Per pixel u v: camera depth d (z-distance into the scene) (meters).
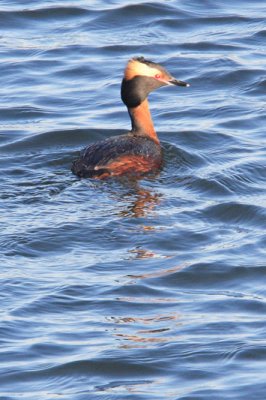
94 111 23.89
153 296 15.88
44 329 14.91
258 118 23.27
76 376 13.94
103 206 18.48
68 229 17.62
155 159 20.23
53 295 15.73
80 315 15.30
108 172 19.53
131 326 15.04
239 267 16.70
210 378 13.88
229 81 25.44
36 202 18.58
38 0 29.92
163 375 13.98
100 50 27.09
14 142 21.84
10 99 24.53
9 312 15.27
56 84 25.41
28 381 13.81
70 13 29.11
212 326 15.04
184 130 22.41
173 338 14.75
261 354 14.35
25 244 17.16
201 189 19.48
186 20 28.78
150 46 27.28
